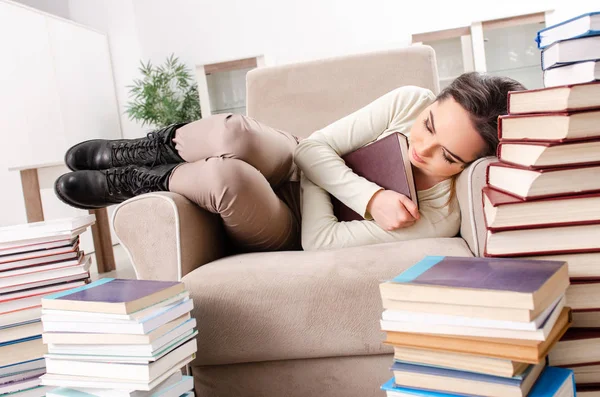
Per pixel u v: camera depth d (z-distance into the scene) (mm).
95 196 1537
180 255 1162
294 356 1061
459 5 4754
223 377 1118
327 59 1872
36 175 2676
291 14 5016
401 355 776
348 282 1018
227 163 1153
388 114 1420
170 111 4801
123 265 3768
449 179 1238
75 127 4410
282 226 1327
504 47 4059
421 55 1814
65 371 953
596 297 811
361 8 4906
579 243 812
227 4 5090
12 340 1138
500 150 945
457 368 728
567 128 779
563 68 902
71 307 928
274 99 1865
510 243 837
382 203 1207
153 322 898
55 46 4246
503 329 679
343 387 1067
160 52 5219
